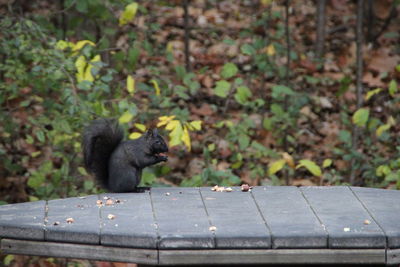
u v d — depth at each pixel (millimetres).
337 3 19719
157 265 6633
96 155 9258
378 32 18594
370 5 17969
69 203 7621
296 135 13734
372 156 12961
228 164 12812
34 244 6855
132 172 9109
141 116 11758
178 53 16594
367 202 7559
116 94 11344
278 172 13023
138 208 7398
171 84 13773
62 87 10258
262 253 6523
